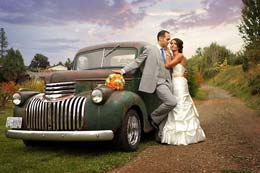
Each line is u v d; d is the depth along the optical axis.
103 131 5.31
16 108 6.05
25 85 18.80
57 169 4.75
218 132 7.97
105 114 5.41
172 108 6.49
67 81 5.71
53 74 5.83
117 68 6.75
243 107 15.37
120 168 4.89
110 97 5.55
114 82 5.72
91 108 5.46
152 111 6.86
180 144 6.43
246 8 18.72
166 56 6.81
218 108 15.34
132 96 5.86
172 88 6.74
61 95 5.66
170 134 6.51
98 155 5.63
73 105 5.48
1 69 43.59
